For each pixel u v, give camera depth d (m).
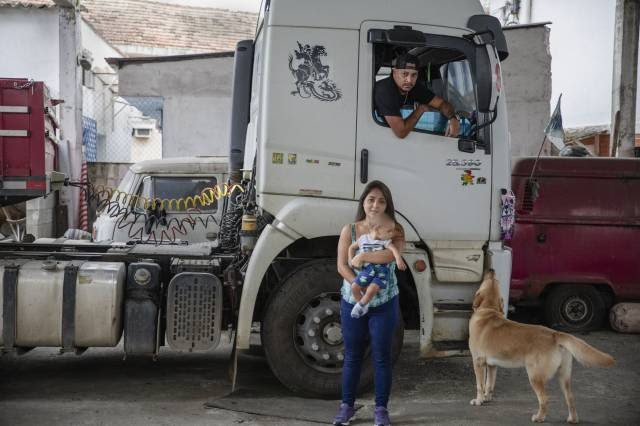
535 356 4.96
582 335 8.00
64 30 13.58
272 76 5.33
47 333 5.30
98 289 5.30
